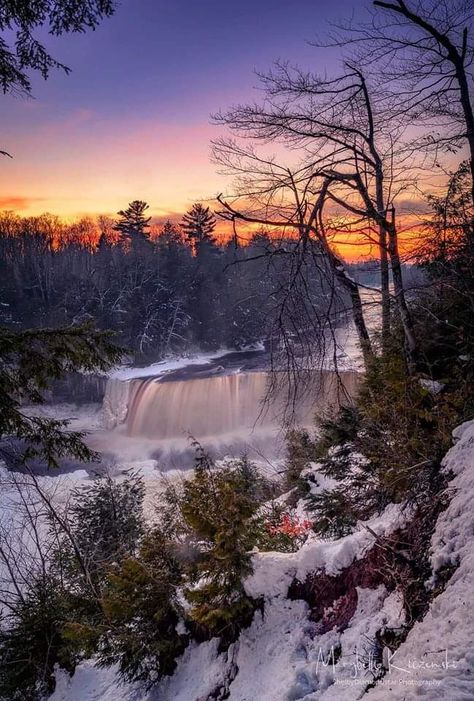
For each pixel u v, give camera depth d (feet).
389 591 11.71
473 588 8.86
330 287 21.72
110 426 107.24
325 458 25.46
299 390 25.88
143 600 14.83
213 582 13.47
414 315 25.66
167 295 140.15
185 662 14.38
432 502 13.00
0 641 18.34
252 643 12.95
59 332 13.26
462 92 24.71
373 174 27.73
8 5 12.38
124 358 129.29
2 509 35.91
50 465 14.16
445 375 22.56
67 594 19.35
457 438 14.97
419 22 23.52
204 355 134.51
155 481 60.18
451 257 24.47
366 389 24.77
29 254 183.21
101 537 26.25
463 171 24.32
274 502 27.96
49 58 13.21
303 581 13.60
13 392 13.80
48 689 17.29
